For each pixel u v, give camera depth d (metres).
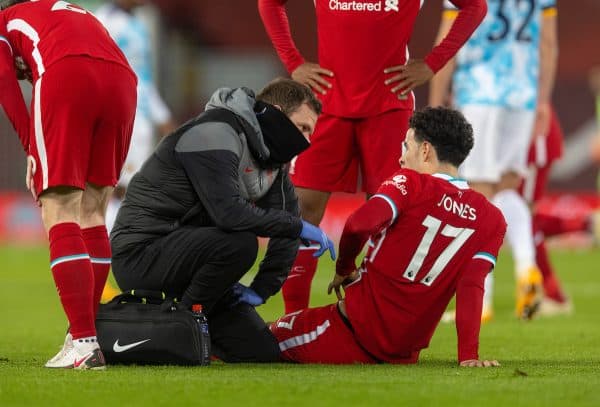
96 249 17.23
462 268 16.44
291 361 17.56
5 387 13.85
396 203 16.17
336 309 17.39
